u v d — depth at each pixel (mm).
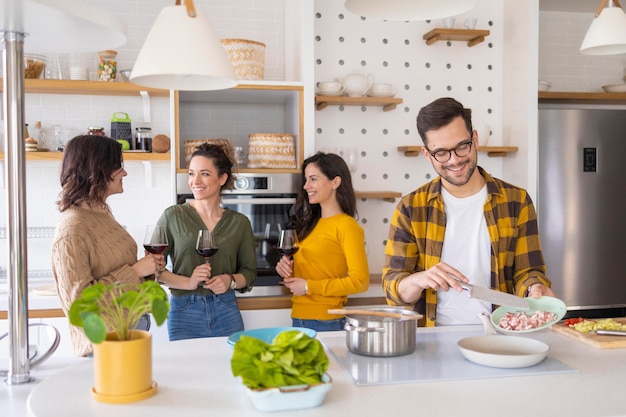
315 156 3234
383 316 1832
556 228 3822
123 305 1456
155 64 1605
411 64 3969
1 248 3744
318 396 1357
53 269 2279
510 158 3984
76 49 1848
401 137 3971
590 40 2330
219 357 1785
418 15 1986
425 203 2371
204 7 3910
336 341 1972
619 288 3904
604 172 3863
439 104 2145
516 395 1448
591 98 4113
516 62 3904
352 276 3072
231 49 3512
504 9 4047
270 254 3479
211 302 3051
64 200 2363
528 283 2240
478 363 1676
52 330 1921
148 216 3910
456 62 4020
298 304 3178
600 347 1876
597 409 1356
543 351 1701
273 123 3975
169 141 3607
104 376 1410
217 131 3910
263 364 1344
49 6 1448
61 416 1312
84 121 3809
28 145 3467
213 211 3168
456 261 2352
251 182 3477
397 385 1522
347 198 3232
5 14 1511
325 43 3865
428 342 1942
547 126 3805
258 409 1346
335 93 3693
